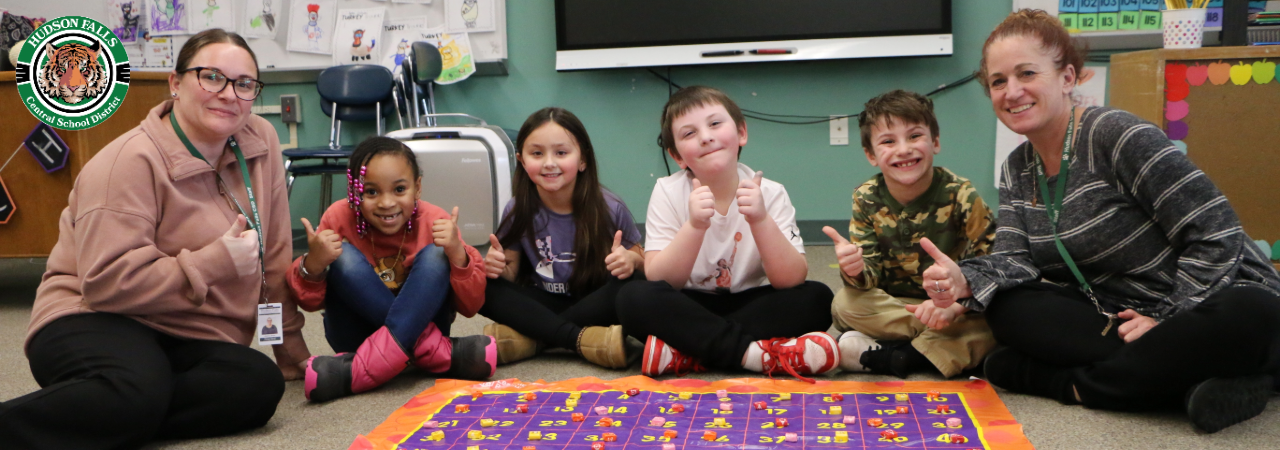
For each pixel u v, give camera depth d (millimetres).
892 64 3160
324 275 1452
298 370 1509
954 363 1396
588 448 1050
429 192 2602
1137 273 1229
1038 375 1273
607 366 1532
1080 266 1287
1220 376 1081
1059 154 1298
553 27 3307
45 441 1011
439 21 3312
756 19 3113
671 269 1491
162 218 1247
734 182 1555
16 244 2273
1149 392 1136
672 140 1601
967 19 3088
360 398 1381
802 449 1024
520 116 3381
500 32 3287
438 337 1475
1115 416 1175
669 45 3168
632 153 3350
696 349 1426
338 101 3174
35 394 1024
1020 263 1310
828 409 1192
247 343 1357
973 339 1415
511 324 1600
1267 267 1155
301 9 3381
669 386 1339
